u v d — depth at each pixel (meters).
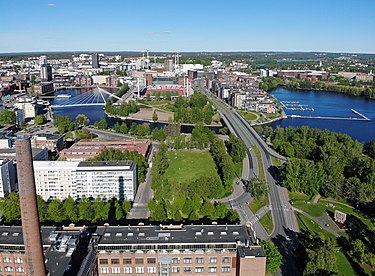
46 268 186.88
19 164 163.25
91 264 196.75
